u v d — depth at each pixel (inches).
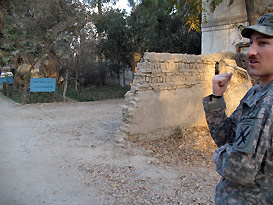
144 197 153.6
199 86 295.4
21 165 195.8
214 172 191.8
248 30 50.8
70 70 699.4
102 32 686.5
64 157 225.1
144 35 584.4
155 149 241.9
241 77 286.8
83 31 568.1
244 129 47.9
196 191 161.2
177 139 263.9
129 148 242.2
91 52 684.1
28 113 445.7
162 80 263.3
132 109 244.5
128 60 701.3
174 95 272.1
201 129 290.5
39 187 161.8
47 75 708.7
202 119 302.4
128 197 153.6
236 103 281.3
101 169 197.2
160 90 261.1
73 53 606.2
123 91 729.0
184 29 642.2
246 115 50.8
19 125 350.0
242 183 48.3
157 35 604.4
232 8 350.6
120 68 805.9
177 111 276.2
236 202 52.1
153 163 210.1
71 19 485.4
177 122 278.2
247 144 46.2
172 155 227.8
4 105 518.9
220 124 61.7
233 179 48.7
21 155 223.1
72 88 732.7
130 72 838.5
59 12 478.6
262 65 49.5
